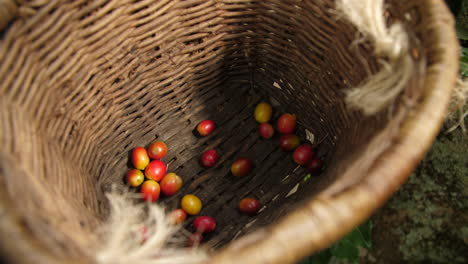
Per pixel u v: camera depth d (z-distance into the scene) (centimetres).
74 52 32
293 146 40
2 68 27
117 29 33
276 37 38
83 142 35
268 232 23
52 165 30
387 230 37
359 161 25
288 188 39
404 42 27
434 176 39
